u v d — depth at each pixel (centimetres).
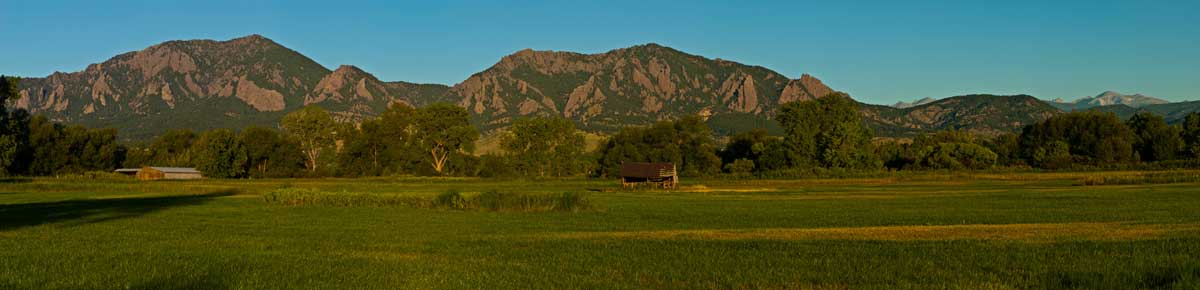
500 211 5162
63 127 15512
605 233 3406
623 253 2511
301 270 2138
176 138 17850
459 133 15462
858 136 13688
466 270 2128
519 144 15875
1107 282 1766
